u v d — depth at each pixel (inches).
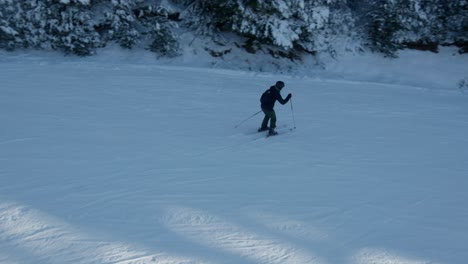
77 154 271.0
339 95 521.7
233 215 209.2
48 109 354.6
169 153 289.0
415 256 184.4
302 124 390.9
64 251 168.4
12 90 394.0
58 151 272.8
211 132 345.4
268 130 360.2
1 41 555.2
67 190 221.1
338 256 180.2
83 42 574.2
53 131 307.6
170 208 210.8
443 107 504.4
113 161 265.4
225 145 316.8
